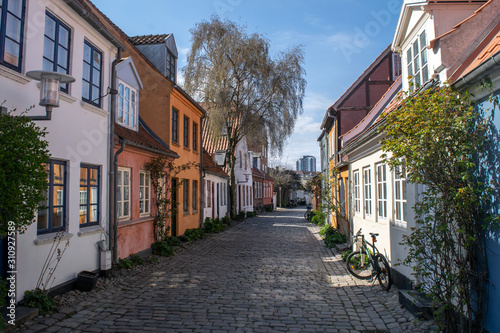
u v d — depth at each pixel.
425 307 5.05
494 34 4.80
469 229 4.05
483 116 4.12
